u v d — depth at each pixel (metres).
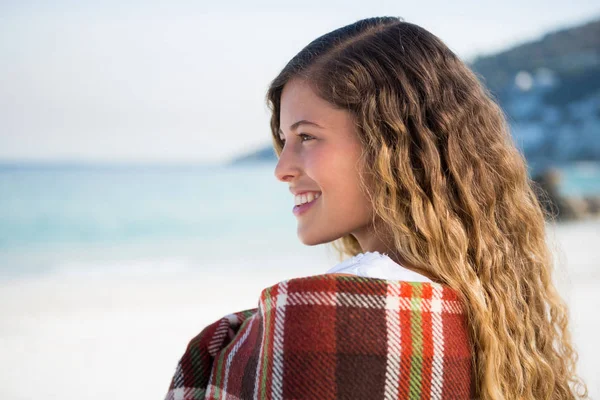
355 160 1.48
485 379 1.35
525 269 1.62
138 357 6.45
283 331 1.18
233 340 1.48
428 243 1.43
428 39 1.61
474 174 1.55
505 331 1.46
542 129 62.88
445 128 1.52
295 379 1.15
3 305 9.50
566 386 1.64
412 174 1.46
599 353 5.19
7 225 25.28
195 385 1.54
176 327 7.89
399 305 1.21
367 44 1.55
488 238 1.52
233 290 10.93
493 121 1.64
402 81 1.52
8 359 6.36
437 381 1.23
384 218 1.45
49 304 9.59
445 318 1.29
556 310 1.68
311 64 1.55
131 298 10.09
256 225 25.94
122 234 24.09
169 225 25.86
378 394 1.17
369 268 1.29
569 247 13.79
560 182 21.80
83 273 14.33
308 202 1.55
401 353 1.19
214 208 29.77
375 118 1.48
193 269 14.61
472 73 1.67
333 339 1.16
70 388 5.38
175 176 41.81
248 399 1.26
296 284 1.19
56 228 25.11
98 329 7.80
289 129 1.57
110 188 35.62
